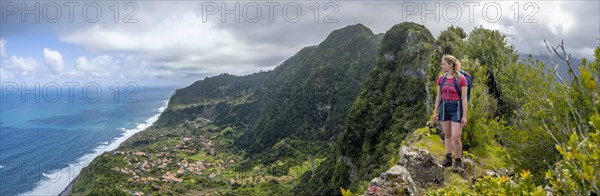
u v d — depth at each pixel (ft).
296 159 493.36
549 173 11.64
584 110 15.30
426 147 26.63
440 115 21.45
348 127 285.23
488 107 27.81
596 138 8.28
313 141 560.20
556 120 16.70
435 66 60.29
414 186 19.29
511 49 45.70
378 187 18.92
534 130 18.43
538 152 18.40
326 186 289.12
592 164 8.52
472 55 49.65
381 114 272.51
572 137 8.73
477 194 12.98
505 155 19.84
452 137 20.77
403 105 259.39
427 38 296.51
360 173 222.48
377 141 254.68
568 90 15.90
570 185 10.75
